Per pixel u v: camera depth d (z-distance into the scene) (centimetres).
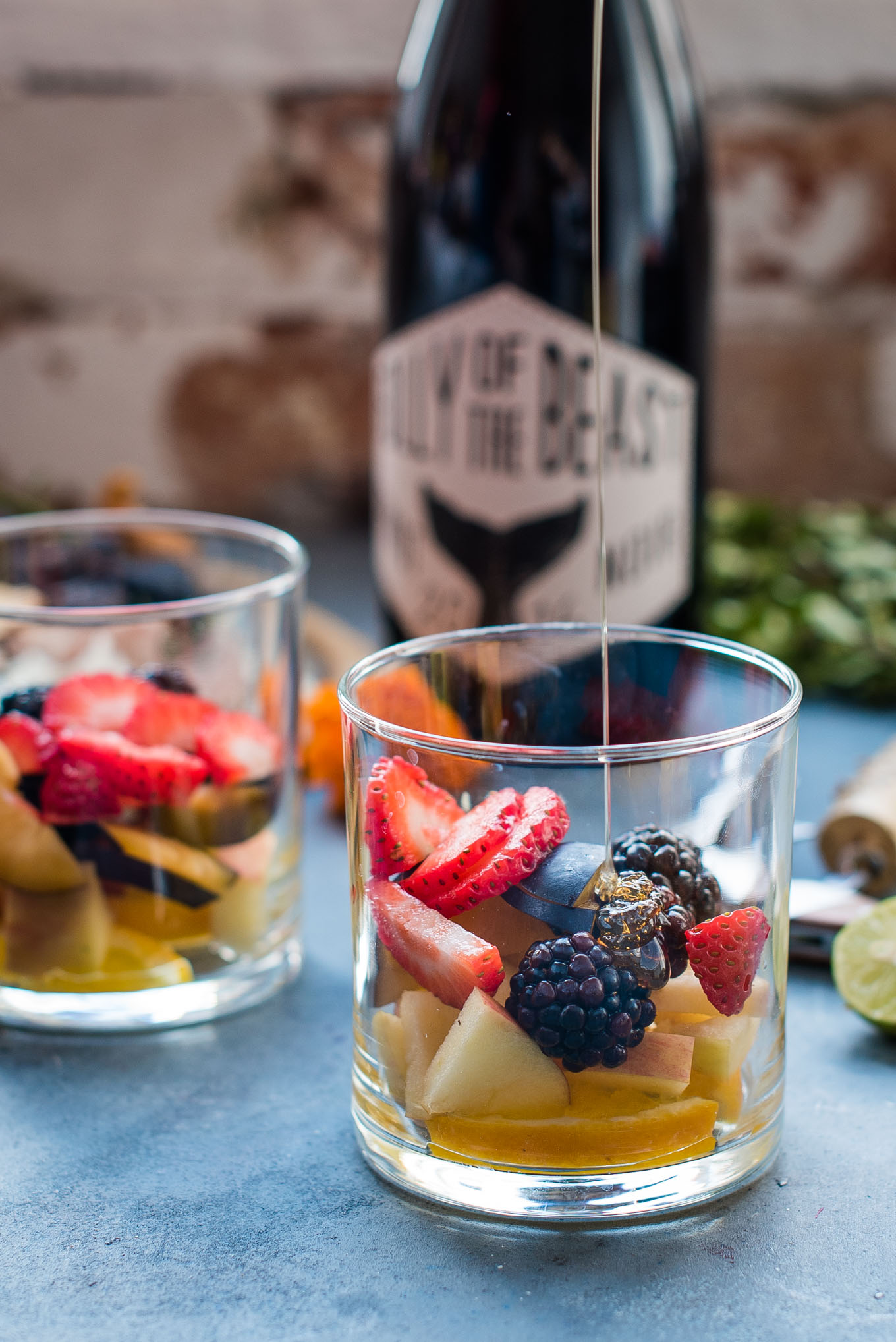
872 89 107
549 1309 49
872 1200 52
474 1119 50
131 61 108
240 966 59
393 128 75
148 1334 49
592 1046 49
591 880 49
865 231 109
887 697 83
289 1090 56
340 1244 51
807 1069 57
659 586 72
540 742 57
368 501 117
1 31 107
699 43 106
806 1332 48
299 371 114
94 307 113
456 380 71
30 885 57
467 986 50
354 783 52
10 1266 50
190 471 117
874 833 63
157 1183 53
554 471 71
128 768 56
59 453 116
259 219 111
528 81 70
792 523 98
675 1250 50
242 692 58
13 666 57
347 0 106
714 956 50
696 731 56
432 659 56
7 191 110
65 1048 58
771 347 112
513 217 70
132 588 66
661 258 72
